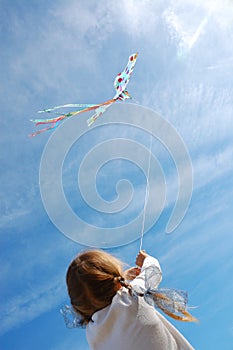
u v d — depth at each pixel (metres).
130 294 1.11
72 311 1.18
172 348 1.07
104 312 1.10
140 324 1.06
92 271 1.10
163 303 1.14
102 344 1.10
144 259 1.34
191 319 1.19
